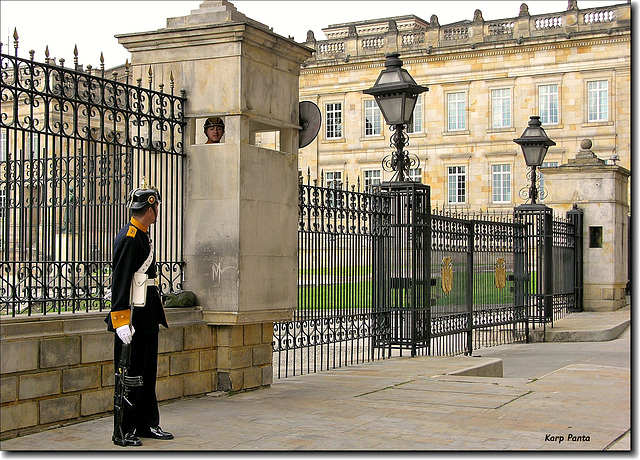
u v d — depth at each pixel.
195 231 9.59
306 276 11.55
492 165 58.06
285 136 10.69
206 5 9.97
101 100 8.68
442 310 15.38
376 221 13.79
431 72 60.06
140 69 10.07
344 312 12.62
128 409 7.16
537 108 56.72
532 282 20.92
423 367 12.44
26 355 7.34
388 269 14.02
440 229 15.35
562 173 27.30
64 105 8.45
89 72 8.62
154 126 9.99
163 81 9.91
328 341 12.23
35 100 8.12
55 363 7.62
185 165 9.67
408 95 14.10
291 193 10.36
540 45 56.41
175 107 9.73
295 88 10.62
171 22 10.07
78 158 8.84
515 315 19.42
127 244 7.23
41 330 7.52
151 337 7.44
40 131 8.13
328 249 12.17
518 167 57.19
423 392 10.06
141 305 7.29
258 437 7.47
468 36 59.12
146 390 7.38
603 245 26.69
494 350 18.09
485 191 58.12
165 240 9.48
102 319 8.17
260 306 9.70
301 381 10.94
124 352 7.12
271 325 10.48
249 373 10.01
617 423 8.35
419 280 14.24
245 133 9.55
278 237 10.05
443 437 7.56
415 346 13.95
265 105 9.94
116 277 7.20
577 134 55.31
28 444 7.03
